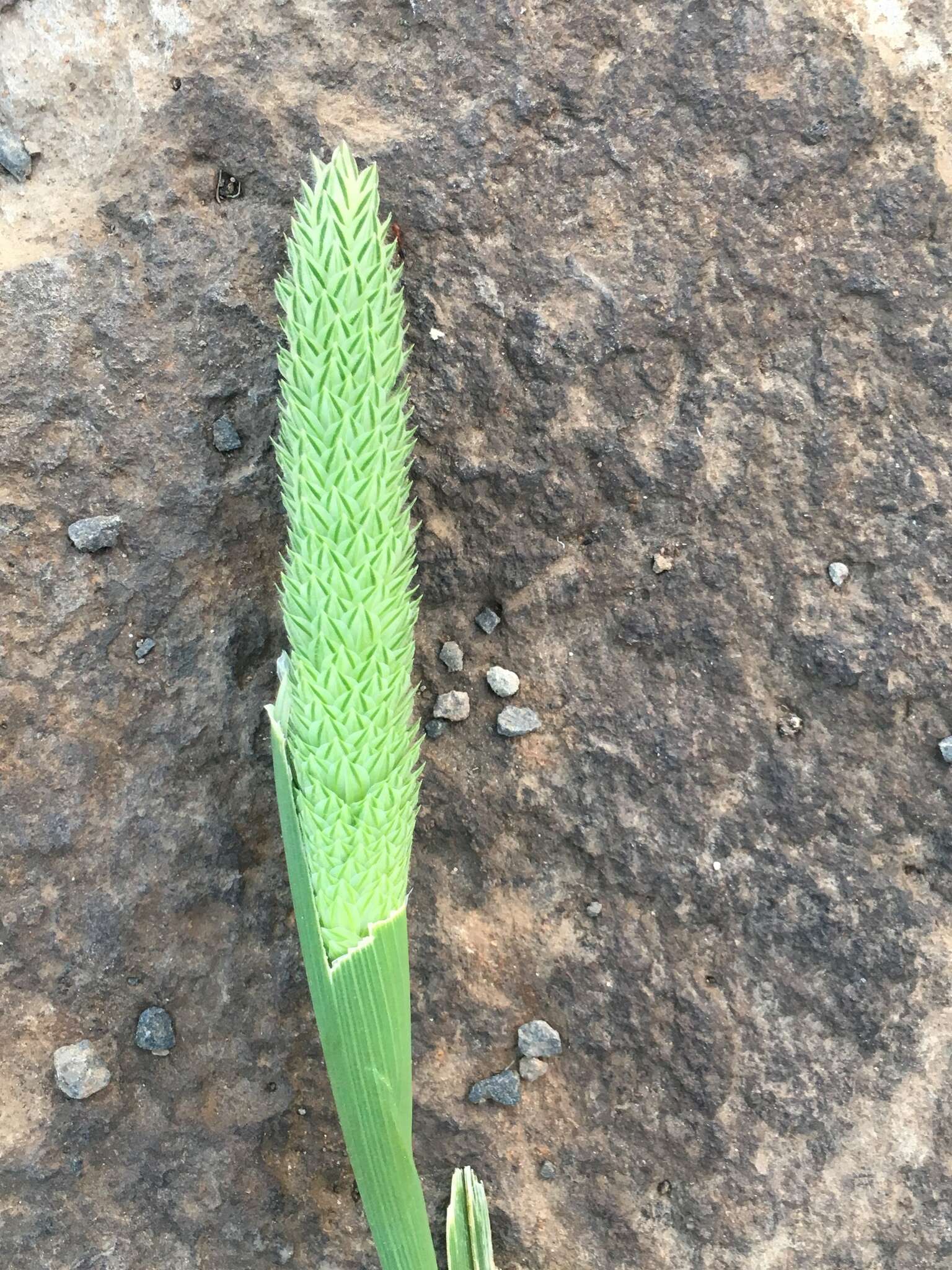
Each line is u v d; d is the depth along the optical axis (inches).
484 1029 3.8
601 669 3.8
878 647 3.6
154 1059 3.7
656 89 3.5
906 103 3.5
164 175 3.6
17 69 3.6
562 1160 3.8
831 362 3.6
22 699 3.6
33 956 3.6
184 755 3.7
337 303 2.7
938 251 3.6
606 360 3.6
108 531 3.6
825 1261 3.6
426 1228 3.2
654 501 3.7
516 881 3.8
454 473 3.7
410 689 3.1
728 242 3.6
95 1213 3.7
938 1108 3.6
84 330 3.6
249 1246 3.8
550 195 3.6
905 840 3.7
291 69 3.6
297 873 3.0
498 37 3.5
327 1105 3.8
